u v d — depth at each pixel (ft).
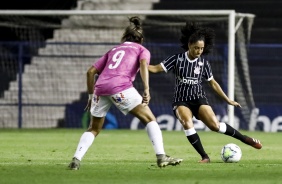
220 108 223.10
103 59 86.07
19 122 229.04
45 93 243.60
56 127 232.53
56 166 89.76
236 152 99.04
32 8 271.69
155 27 252.62
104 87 83.41
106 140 161.48
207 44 103.86
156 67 102.06
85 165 92.32
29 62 245.86
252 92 237.04
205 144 149.89
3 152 120.26
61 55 235.81
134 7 264.11
